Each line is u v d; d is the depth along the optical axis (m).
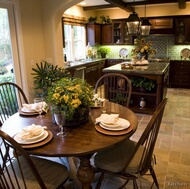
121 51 7.71
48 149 1.45
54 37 4.17
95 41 7.18
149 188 2.08
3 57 3.56
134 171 1.69
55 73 3.79
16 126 1.85
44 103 2.23
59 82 1.84
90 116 2.02
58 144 1.52
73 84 1.79
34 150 1.44
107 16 7.54
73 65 5.47
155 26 6.82
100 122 1.81
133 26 4.46
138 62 4.96
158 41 7.12
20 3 3.64
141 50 5.12
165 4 6.69
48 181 1.54
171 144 2.98
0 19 3.45
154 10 6.98
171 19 6.60
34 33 4.02
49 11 4.06
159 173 2.31
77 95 1.69
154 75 4.05
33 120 1.98
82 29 7.05
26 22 3.81
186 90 6.41
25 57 3.86
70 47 6.53
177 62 6.52
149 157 1.74
